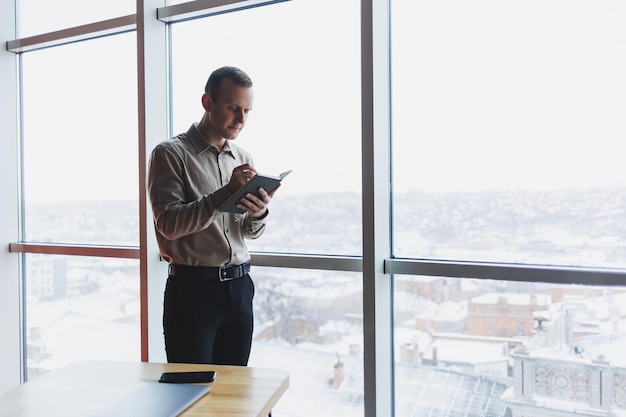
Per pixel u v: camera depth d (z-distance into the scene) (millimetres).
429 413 2252
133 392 1134
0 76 3156
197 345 1903
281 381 1236
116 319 2916
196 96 2701
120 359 2908
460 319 2170
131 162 2840
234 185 1756
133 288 2850
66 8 3041
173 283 1945
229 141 2232
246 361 2043
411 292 2264
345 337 2387
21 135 3254
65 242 3088
